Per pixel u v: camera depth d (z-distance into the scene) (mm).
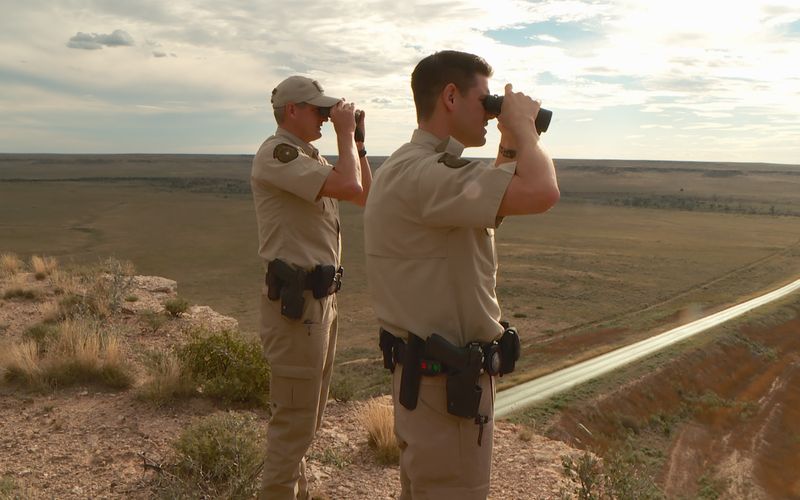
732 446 38906
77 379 6582
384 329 2391
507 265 110375
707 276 103812
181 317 9977
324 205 3699
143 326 9234
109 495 4199
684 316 70125
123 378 6543
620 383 43344
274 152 3461
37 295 10617
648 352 52438
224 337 6859
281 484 3602
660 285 94500
